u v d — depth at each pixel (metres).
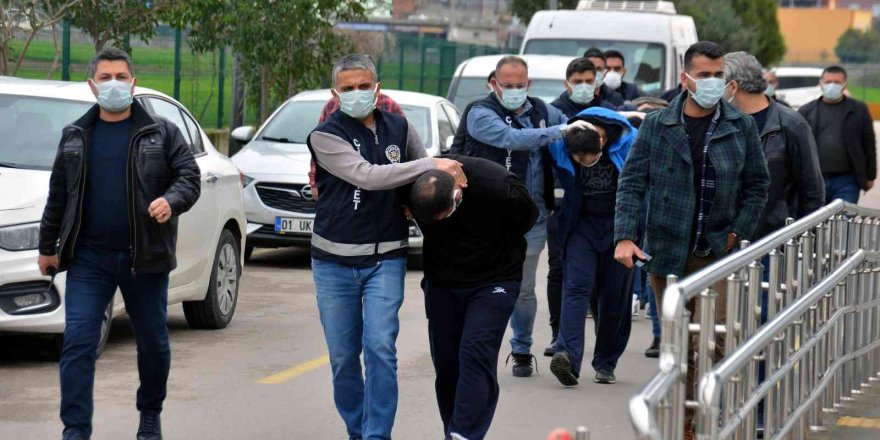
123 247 12.54
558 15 41.44
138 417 14.49
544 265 30.00
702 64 12.94
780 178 14.63
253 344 19.14
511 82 16.14
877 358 17.36
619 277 16.58
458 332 12.20
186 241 18.81
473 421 11.67
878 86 188.12
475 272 11.88
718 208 13.19
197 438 13.67
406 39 62.72
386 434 12.10
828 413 14.87
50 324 16.28
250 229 27.14
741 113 13.29
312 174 17.94
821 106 24.56
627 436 14.18
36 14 28.78
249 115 44.84
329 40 39.72
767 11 123.56
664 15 41.19
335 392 12.57
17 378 16.19
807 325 13.21
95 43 30.31
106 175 12.52
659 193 13.32
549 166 16.66
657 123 13.38
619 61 27.38
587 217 16.53
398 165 11.79
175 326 20.58
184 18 33.28
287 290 24.75
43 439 13.46
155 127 12.66
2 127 17.70
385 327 12.07
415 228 27.80
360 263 12.14
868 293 16.45
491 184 11.69
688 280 8.66
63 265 12.52
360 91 11.89
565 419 14.94
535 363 17.50
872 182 24.59
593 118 16.22
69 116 18.12
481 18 124.94
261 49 37.38
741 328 10.99
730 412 10.06
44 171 17.06
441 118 30.12
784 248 12.69
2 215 16.17
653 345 19.14
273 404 15.30
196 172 12.82
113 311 17.70
